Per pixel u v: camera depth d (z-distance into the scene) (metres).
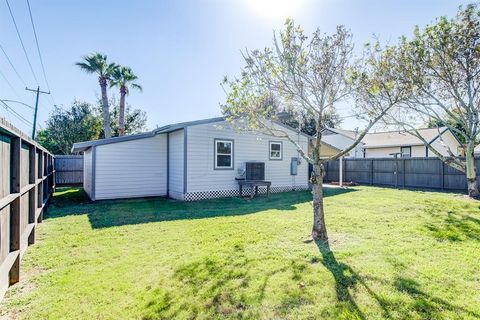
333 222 5.82
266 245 4.36
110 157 10.23
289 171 12.70
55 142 22.03
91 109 24.23
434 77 8.55
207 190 10.29
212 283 3.10
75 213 7.42
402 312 2.49
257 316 2.48
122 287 3.05
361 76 4.62
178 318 2.47
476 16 7.56
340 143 24.17
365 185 15.21
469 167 9.27
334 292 2.86
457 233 4.90
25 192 3.89
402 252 3.97
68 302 2.77
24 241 3.67
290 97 5.09
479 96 8.64
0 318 2.51
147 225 5.86
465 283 3.01
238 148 11.05
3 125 2.38
